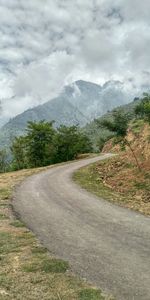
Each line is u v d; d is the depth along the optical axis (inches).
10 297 393.7
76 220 783.1
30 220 800.9
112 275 454.6
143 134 1819.6
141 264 490.9
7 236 653.9
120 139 1486.2
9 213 877.8
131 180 1304.1
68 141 3080.7
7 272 470.6
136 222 740.7
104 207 916.6
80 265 495.8
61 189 1246.9
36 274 462.0
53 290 410.0
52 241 625.0
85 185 1334.9
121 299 384.5
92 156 2930.6
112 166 1706.4
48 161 3129.9
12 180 1619.1
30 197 1108.5
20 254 548.1
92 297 385.7
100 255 537.0
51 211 890.7
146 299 384.5
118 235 645.3
